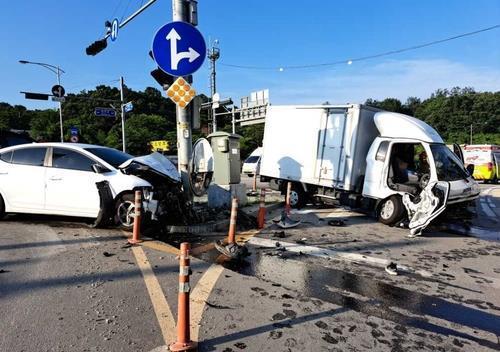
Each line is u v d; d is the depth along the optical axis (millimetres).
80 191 7570
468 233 8641
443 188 7969
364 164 10531
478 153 25984
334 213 10906
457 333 3822
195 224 8008
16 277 4816
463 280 5418
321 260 6168
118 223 7508
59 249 6055
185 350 3252
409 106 123125
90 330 3572
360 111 10344
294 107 11844
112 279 4871
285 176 12008
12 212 7992
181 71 7207
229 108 38875
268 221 9359
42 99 27141
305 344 3486
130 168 7723
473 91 135000
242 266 5719
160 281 4859
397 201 9016
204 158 9062
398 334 3752
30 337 3418
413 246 7254
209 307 4195
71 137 27484
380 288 4996
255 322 3881
